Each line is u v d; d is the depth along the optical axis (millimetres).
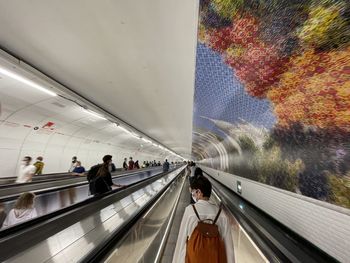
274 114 3188
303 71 2182
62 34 3490
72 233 2225
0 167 6797
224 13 2328
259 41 2383
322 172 2391
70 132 9484
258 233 3199
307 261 2213
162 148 27625
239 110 4449
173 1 2615
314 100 2223
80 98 6395
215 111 5848
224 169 10953
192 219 1844
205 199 2004
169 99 6566
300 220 2799
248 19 2207
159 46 3689
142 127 11977
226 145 9102
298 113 2590
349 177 1976
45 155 8797
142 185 6078
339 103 1923
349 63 1666
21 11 2967
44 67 4629
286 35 2047
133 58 4199
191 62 3924
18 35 3539
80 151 11266
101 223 2955
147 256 3740
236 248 4270
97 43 3721
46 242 1790
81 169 9562
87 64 4500
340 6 1479
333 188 2205
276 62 2436
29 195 3406
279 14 1915
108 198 3381
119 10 2879
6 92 5426
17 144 7297
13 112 6320
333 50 1745
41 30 3393
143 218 3984
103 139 12742
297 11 1767
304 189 2789
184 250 1818
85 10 2904
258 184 4656
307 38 1888
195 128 10344
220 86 4148
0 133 6551
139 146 20688
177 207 9328
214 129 8250
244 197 5988
